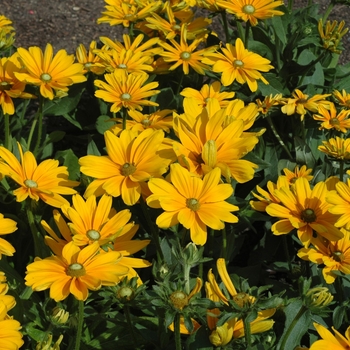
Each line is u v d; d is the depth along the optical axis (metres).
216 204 1.07
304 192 1.12
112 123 1.58
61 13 2.62
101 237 1.07
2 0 2.68
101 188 1.11
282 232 1.10
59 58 1.34
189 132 1.11
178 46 1.56
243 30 1.70
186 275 1.03
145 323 1.18
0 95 1.32
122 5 1.64
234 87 1.62
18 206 1.38
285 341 1.04
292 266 1.34
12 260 1.36
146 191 1.11
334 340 0.96
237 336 1.02
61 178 1.16
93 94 1.70
